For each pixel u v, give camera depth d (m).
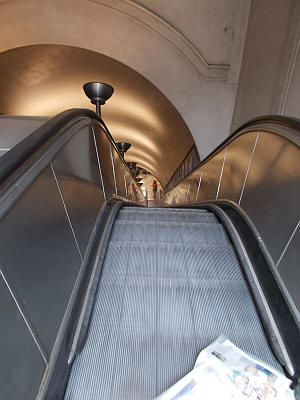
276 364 1.27
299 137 1.65
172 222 2.62
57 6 5.43
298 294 1.38
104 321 1.46
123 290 1.68
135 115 10.78
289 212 1.67
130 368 1.24
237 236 2.22
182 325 1.45
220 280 1.79
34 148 1.27
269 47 4.28
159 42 5.69
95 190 2.66
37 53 6.73
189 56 5.70
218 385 1.13
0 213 0.91
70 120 1.85
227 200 3.04
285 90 3.65
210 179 4.13
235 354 1.28
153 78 6.03
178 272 1.85
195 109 6.15
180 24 5.52
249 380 1.16
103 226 2.43
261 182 2.20
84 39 5.81
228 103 6.05
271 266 1.67
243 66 5.45
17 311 0.95
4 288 0.90
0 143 2.45
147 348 1.33
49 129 1.50
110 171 3.85
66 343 1.26
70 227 1.71
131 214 3.04
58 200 1.57
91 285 1.68
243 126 2.69
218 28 5.47
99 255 1.97
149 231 2.46
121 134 14.14
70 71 7.80
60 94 9.09
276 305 1.49
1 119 2.86
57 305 1.29
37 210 1.25
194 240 2.32
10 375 0.85
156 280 1.77
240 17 5.17
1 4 5.38
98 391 1.14
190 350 1.32
